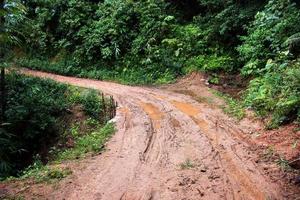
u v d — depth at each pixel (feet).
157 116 37.81
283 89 33.40
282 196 20.34
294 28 41.70
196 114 37.50
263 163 24.50
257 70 42.68
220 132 31.37
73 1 81.30
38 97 45.32
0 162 34.37
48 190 22.27
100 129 35.99
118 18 73.00
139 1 74.74
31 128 40.50
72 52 76.95
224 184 22.03
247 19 52.54
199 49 60.34
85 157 27.78
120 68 67.00
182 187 21.99
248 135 29.99
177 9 72.33
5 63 40.27
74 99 46.01
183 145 28.99
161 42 65.98
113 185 22.67
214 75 53.93
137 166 25.44
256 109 35.06
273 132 29.12
